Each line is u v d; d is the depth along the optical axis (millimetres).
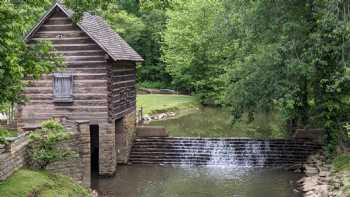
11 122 24719
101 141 22406
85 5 14148
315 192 18250
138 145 26406
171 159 25844
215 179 21891
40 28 22266
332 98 21578
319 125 24906
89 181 19422
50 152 16406
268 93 23328
